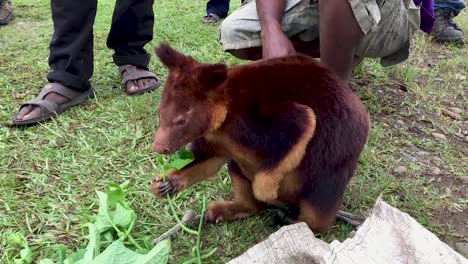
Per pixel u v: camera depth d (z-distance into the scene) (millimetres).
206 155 947
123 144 1278
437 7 2021
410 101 1566
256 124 865
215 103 847
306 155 895
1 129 1321
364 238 809
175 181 939
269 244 844
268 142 864
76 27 1373
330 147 898
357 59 1377
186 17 2301
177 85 840
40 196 1088
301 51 1428
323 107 896
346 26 1110
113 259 816
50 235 979
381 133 1376
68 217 1026
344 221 1036
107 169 1184
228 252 959
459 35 2025
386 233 825
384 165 1247
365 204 1107
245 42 1386
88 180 1145
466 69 1807
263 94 878
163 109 848
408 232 840
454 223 1067
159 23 2172
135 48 1530
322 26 1145
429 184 1189
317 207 930
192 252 941
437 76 1756
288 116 856
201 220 968
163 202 1080
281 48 1192
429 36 2055
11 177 1127
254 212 1047
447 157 1296
